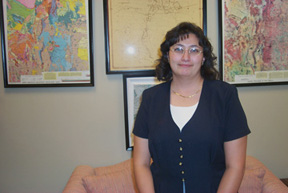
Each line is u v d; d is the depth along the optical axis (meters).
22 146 1.79
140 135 1.15
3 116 1.77
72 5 1.66
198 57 1.05
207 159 1.00
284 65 1.72
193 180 1.00
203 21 1.65
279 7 1.68
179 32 1.06
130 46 1.67
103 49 1.71
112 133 1.77
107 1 1.64
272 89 1.76
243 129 0.98
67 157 1.79
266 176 1.55
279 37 1.70
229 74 1.70
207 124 0.99
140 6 1.65
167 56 1.18
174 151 1.01
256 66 1.71
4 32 1.69
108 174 1.59
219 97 1.03
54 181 1.81
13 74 1.71
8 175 1.82
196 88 1.10
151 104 1.14
